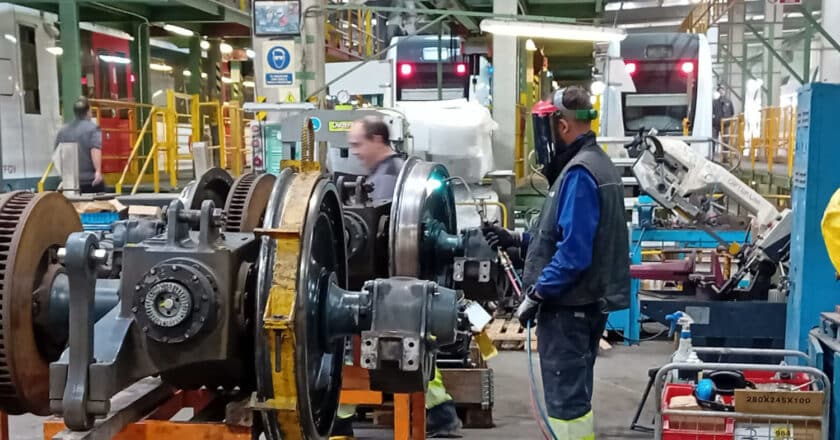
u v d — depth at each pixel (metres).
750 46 24.06
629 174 11.12
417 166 3.80
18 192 2.40
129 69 13.28
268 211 2.33
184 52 17.55
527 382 6.05
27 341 2.26
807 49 12.74
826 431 3.61
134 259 2.24
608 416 5.27
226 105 12.23
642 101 12.69
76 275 2.08
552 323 3.65
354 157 5.54
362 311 2.53
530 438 4.86
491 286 3.83
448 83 12.05
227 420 2.33
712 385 3.97
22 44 10.38
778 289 5.75
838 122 4.45
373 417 5.08
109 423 2.20
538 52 14.77
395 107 8.14
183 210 2.31
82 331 2.09
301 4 7.55
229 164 12.66
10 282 2.18
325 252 2.72
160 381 2.60
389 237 3.53
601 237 3.60
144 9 13.84
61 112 11.88
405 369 2.39
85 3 12.38
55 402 2.10
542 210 3.82
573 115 3.72
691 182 5.96
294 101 7.50
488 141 8.48
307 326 2.34
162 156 13.51
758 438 3.71
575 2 13.64
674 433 3.77
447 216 4.33
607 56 11.86
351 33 15.95
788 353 4.02
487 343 4.20
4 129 9.94
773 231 5.64
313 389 2.56
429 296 2.49
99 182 8.89
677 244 7.98
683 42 12.64
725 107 16.67
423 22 12.94
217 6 13.71
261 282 2.24
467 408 5.07
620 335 7.33
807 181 4.52
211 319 2.20
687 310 5.77
